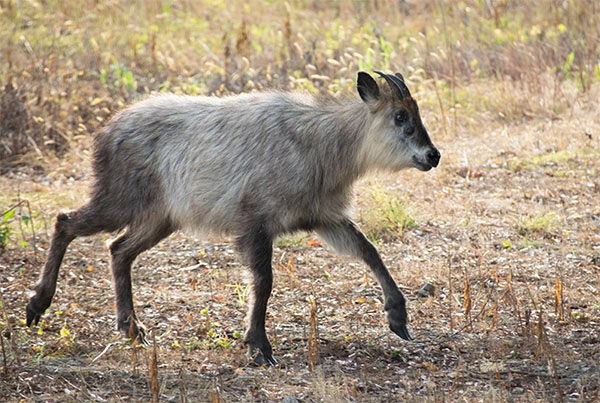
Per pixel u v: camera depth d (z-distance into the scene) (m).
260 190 9.53
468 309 9.91
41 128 17.34
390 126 9.88
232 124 9.85
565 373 8.57
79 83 19.47
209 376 8.72
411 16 24.64
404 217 13.38
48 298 10.12
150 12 25.44
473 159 15.98
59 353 9.30
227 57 19.86
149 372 8.37
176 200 10.08
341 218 10.09
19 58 20.78
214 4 26.09
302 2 26.47
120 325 10.00
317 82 18.47
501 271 11.69
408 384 8.23
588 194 14.35
